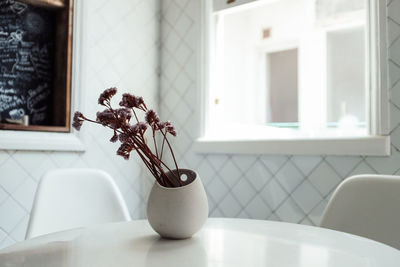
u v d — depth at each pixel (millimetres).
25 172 1654
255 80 3891
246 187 1837
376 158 1431
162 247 791
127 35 2094
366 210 1154
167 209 835
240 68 3852
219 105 2141
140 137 848
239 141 1845
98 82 1939
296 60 3678
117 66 2035
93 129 1901
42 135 1697
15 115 1683
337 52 3328
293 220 1657
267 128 1968
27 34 1743
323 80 3377
